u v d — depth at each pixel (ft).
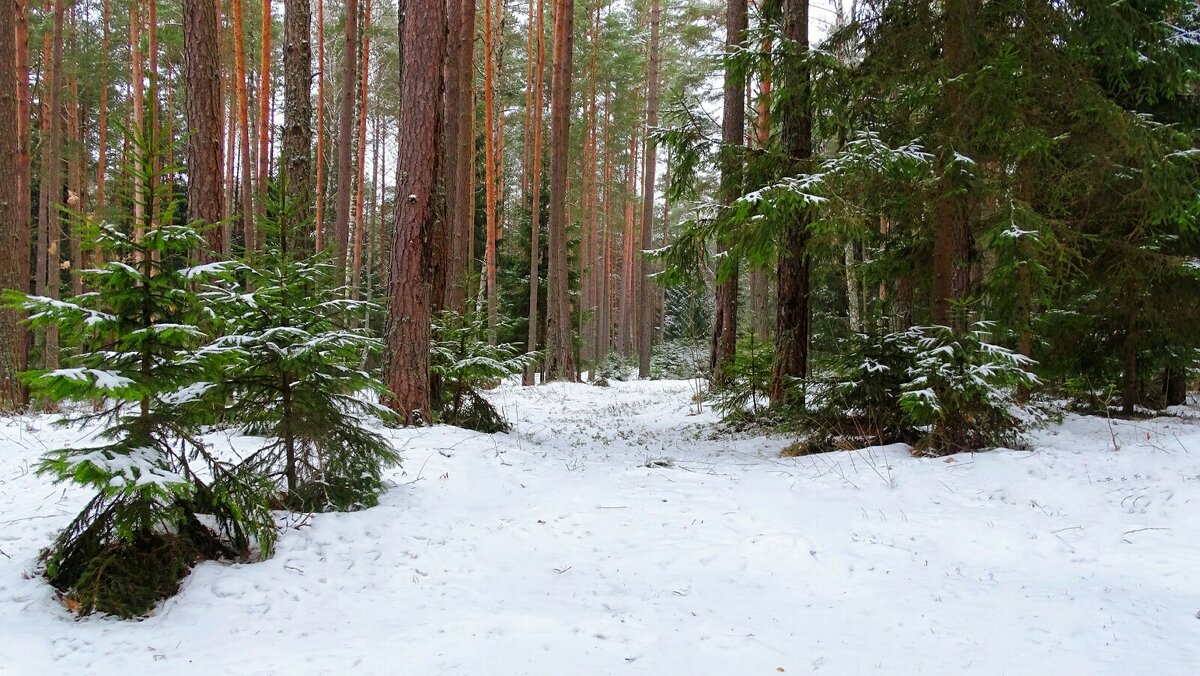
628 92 93.91
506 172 116.37
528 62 86.84
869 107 26.43
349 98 54.95
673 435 33.86
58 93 49.70
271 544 14.67
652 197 81.82
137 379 12.78
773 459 25.61
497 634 11.53
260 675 10.09
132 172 13.53
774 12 32.89
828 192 22.71
